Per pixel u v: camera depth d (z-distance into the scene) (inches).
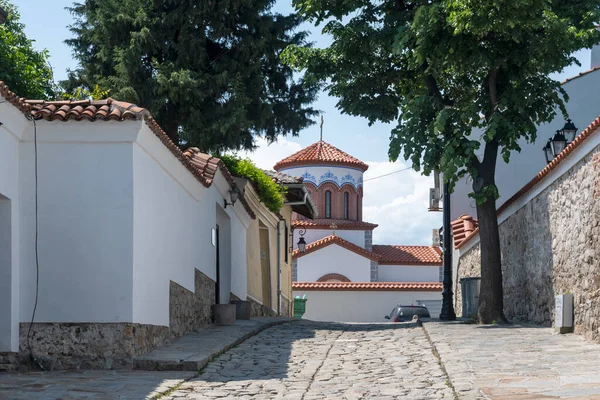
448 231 893.2
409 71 820.0
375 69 824.9
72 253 450.9
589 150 523.2
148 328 482.0
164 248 524.1
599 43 812.6
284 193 1027.9
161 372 435.8
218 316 684.1
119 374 424.5
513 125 698.2
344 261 2153.1
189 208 604.1
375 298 1784.0
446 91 821.9
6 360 433.7
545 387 358.0
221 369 453.4
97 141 454.3
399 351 535.8
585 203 538.9
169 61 1062.4
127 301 448.5
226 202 747.4
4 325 431.5
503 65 683.4
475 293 850.8
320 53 804.6
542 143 1085.8
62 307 447.2
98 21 1073.5
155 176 502.9
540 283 675.4
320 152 2310.5
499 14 635.5
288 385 402.0
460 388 366.3
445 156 692.7
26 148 454.3
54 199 453.4
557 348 498.3
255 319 772.6
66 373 427.8
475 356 471.2
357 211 2299.5
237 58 1109.7
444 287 887.7
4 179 429.1
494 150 745.0
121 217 452.4
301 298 1637.6
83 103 470.6
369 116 826.8
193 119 1055.6
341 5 791.1
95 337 445.7
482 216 744.3
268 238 1053.8
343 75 803.4
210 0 1053.8
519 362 440.1
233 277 783.7
